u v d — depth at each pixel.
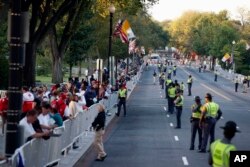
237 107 53.09
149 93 71.38
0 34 50.97
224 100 62.47
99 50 81.25
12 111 15.43
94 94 33.88
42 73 96.19
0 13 30.89
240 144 27.34
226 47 136.38
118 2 47.62
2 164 11.60
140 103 55.34
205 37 182.00
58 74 52.09
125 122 37.78
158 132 32.19
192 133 25.14
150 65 183.62
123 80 59.91
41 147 16.64
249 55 135.88
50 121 20.22
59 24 56.69
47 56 92.56
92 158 22.67
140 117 41.44
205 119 24.03
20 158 13.06
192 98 63.91
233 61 124.38
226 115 44.53
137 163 21.58
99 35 74.56
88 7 50.19
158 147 26.08
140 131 32.56
